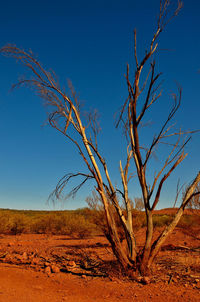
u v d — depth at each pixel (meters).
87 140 6.30
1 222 15.86
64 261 7.45
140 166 5.95
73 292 4.85
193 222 9.12
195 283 5.21
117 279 5.55
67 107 6.45
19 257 7.80
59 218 16.81
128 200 6.30
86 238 13.61
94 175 6.13
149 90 5.55
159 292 4.76
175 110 5.66
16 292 4.70
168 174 5.73
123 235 9.50
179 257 7.46
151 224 5.84
